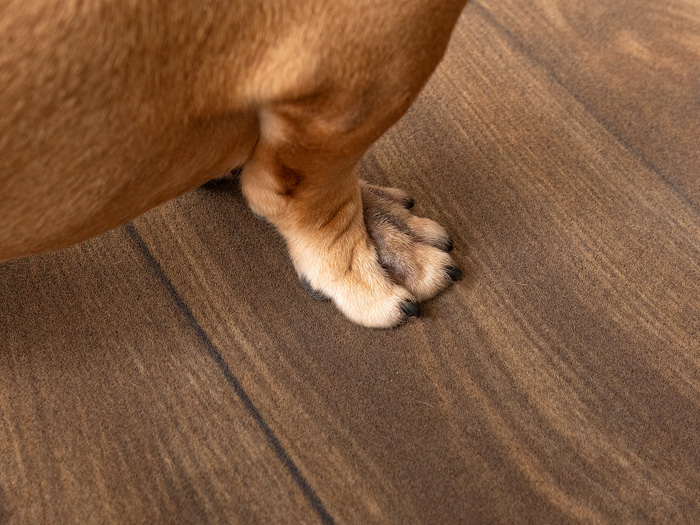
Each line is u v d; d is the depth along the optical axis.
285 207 0.43
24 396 0.44
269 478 0.43
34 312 0.45
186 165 0.39
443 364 0.45
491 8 0.53
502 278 0.46
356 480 0.43
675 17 0.53
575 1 0.53
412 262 0.46
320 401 0.44
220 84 0.38
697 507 0.43
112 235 0.46
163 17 0.36
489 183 0.48
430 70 0.40
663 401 0.45
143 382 0.44
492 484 0.43
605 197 0.48
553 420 0.44
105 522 0.42
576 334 0.46
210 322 0.45
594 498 0.43
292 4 0.37
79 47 0.35
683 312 0.46
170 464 0.43
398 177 0.48
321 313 0.46
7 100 0.35
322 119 0.39
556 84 0.51
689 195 0.49
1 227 0.38
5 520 0.42
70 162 0.37
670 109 0.51
